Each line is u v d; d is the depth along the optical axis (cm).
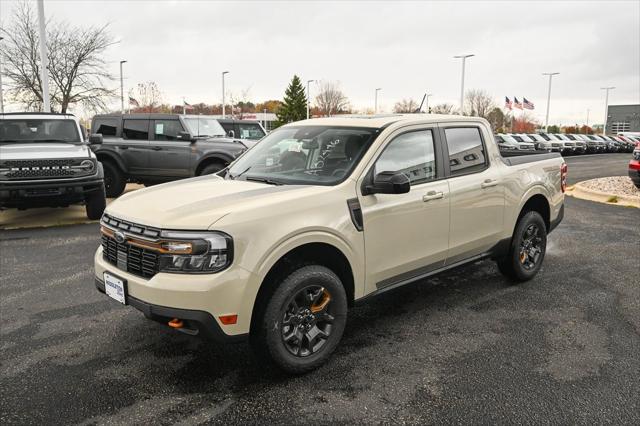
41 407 321
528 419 306
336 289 365
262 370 369
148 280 330
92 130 1234
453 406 321
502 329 441
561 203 604
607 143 4178
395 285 419
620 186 1354
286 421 307
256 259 323
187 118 1202
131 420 308
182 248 316
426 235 434
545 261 655
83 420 308
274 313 335
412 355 392
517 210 529
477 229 486
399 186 371
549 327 445
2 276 592
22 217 990
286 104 8200
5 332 436
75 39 2873
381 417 310
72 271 612
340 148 415
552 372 364
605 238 785
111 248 371
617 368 369
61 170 858
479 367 372
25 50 2802
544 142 3500
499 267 564
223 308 315
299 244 343
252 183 409
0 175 818
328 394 336
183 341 417
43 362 382
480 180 484
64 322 457
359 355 392
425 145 446
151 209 351
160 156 1170
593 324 451
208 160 1156
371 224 388
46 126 991
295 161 431
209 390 342
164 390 342
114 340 420
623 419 306
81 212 1053
